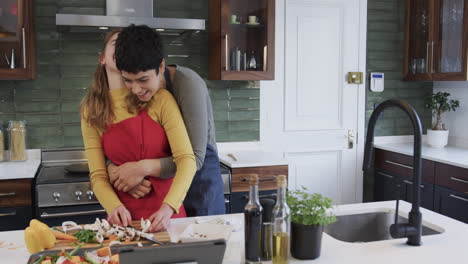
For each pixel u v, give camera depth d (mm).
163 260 1113
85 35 3350
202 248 1129
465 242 1586
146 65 1526
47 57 3297
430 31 3750
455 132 4051
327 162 4070
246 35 3377
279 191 1327
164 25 3080
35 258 1341
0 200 2764
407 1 4023
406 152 3648
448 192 3258
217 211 2062
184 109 1827
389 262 1407
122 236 1533
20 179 2785
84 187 2863
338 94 4035
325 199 1431
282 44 3824
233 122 3742
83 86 3379
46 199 2814
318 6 3895
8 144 3279
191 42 3576
